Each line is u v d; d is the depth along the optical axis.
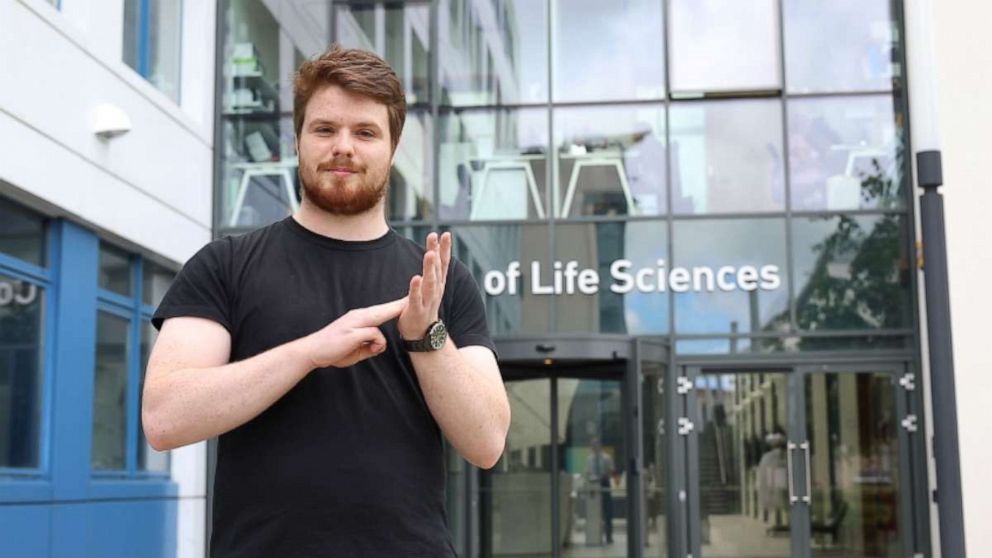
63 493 10.01
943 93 13.66
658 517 13.64
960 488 7.41
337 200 2.22
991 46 13.67
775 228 14.29
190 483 13.16
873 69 14.46
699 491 13.92
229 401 1.97
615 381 14.08
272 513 2.09
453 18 14.81
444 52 14.76
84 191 10.43
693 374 14.13
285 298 2.21
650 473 13.71
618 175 14.46
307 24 14.73
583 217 14.37
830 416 13.97
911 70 7.83
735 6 14.61
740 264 14.23
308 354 1.99
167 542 12.50
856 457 13.89
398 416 2.16
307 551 2.07
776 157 14.39
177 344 2.14
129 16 12.20
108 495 10.94
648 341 13.62
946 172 13.57
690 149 14.46
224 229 14.35
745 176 14.39
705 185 14.40
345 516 2.09
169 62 13.55
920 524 13.66
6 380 9.34
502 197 14.51
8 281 9.45
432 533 2.16
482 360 2.31
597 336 13.38
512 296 14.32
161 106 12.51
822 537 13.80
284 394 2.10
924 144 7.68
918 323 13.95
